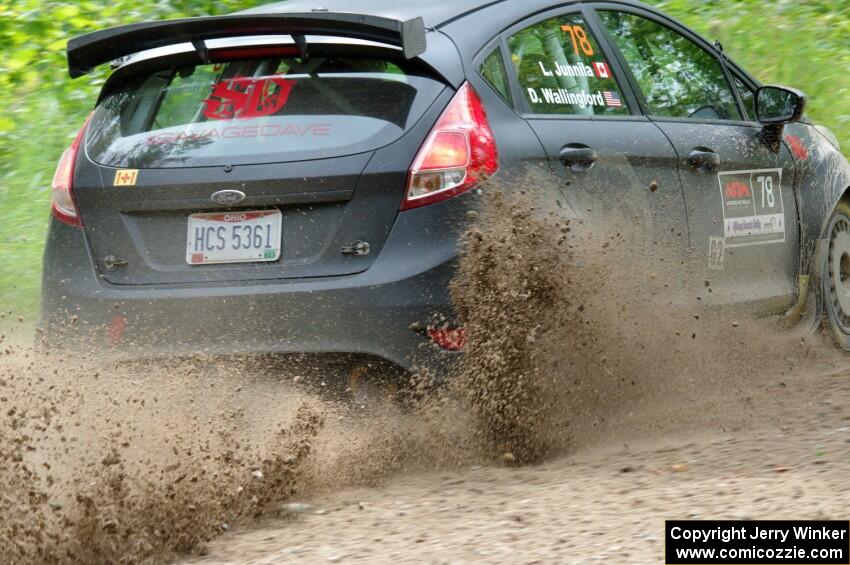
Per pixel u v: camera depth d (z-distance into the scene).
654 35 17.31
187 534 11.12
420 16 13.88
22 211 24.91
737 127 17.78
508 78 14.09
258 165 13.27
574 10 15.84
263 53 13.91
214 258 13.39
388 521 11.33
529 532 10.57
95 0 34.66
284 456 12.52
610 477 12.45
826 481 11.48
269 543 10.98
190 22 13.52
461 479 12.73
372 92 13.36
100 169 14.01
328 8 15.04
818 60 34.62
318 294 12.89
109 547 10.80
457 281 12.79
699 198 16.23
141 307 13.46
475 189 12.99
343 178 13.00
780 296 17.86
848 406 15.02
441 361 12.77
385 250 12.89
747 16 37.28
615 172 14.80
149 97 14.34
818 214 18.89
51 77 30.44
